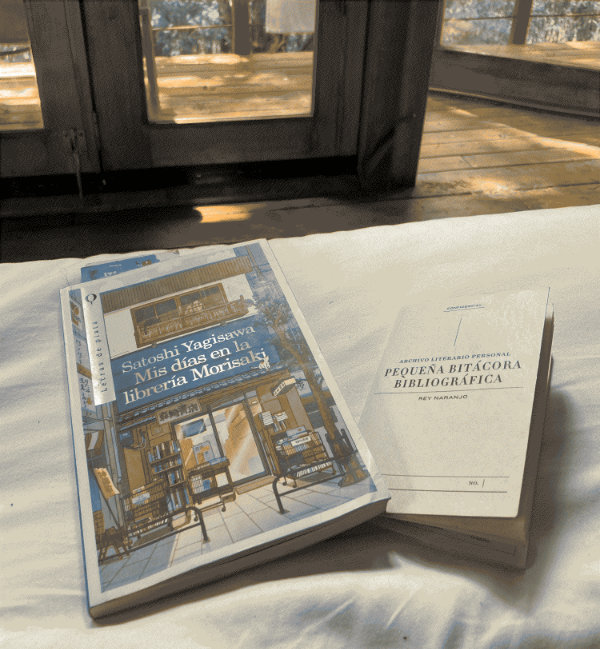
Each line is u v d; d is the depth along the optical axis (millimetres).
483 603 440
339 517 464
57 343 685
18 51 1919
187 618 436
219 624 432
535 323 587
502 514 448
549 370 579
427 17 1912
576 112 2615
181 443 538
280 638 426
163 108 2129
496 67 2654
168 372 604
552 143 2467
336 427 537
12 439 582
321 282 767
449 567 474
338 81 2135
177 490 503
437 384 562
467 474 483
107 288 702
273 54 2084
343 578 457
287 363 600
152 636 425
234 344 624
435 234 840
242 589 459
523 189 2211
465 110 2691
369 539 502
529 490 476
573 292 714
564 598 442
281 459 515
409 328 635
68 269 782
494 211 2102
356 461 505
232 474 509
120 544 473
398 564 478
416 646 425
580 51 2545
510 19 2553
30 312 717
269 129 2209
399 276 768
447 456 500
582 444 549
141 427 556
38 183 2154
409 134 2125
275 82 2141
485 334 593
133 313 670
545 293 618
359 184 2252
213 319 655
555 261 768
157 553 462
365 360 651
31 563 485
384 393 572
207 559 451
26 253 1928
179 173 2240
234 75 2100
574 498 510
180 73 2076
